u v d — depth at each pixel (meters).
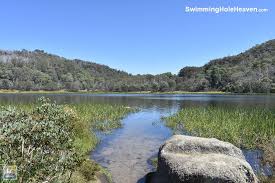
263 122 26.19
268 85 157.75
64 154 8.94
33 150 8.20
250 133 23.44
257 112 32.97
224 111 37.06
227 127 25.19
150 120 37.47
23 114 9.87
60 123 10.55
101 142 22.22
